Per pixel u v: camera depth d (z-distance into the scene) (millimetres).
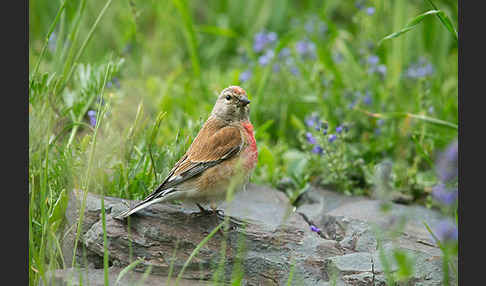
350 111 13000
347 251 9039
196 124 10656
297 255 8797
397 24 14820
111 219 8750
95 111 10789
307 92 13969
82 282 7738
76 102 10992
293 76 14008
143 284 8023
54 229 8641
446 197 7848
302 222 9922
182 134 10656
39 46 15578
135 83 13375
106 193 9680
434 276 8359
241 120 9648
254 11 17828
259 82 14070
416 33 15992
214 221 9109
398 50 14625
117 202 9188
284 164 12109
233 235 8875
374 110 13195
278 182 11602
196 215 9172
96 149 9555
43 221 8391
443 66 15336
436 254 8797
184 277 8391
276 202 10805
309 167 11797
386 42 14836
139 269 8375
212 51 16625
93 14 15875
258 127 12852
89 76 11320
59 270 8148
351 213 10125
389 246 8984
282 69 14094
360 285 8289
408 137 12172
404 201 10930
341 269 8453
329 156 11258
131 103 12008
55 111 10281
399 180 11297
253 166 9438
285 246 8922
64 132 10570
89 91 11094
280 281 8539
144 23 17172
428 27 15852
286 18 17984
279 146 12344
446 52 15578
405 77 14406
